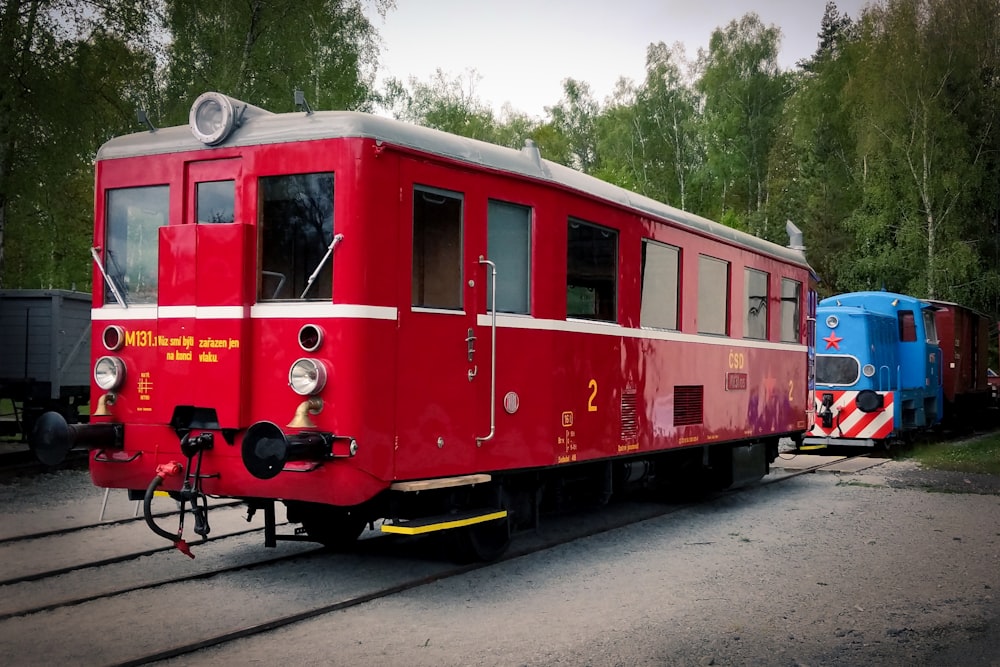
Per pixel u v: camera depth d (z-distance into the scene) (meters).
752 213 43.56
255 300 6.40
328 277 6.23
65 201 22.20
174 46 23.08
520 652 5.31
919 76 33.47
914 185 33.62
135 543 8.03
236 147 6.55
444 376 6.69
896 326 18.72
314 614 5.95
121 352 6.80
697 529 9.32
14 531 8.45
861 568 7.55
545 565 7.56
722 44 47.94
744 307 11.57
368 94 28.22
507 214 7.36
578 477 8.59
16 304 14.75
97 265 7.00
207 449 6.37
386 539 8.35
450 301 6.81
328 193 6.30
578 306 8.14
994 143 34.56
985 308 34.41
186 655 5.17
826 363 17.50
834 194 40.19
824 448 18.70
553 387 7.70
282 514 9.54
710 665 5.17
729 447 11.36
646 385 9.19
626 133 49.06
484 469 7.00
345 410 6.08
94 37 20.45
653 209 9.41
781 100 47.31
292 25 24.14
